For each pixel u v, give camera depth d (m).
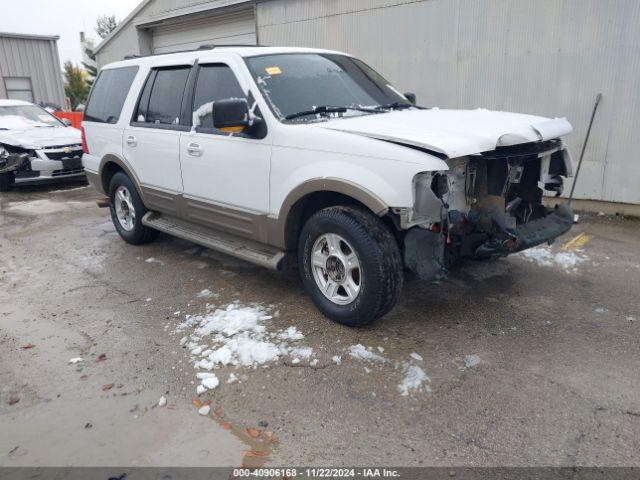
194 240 4.96
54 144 9.63
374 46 8.57
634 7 6.16
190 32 12.85
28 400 3.16
